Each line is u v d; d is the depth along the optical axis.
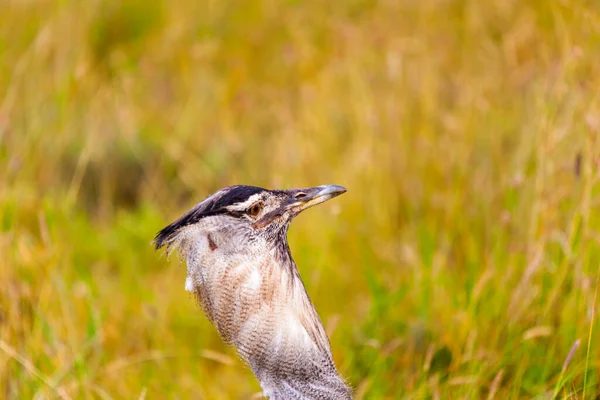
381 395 8.38
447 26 12.93
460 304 8.80
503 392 8.02
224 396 9.08
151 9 15.19
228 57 13.97
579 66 8.98
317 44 13.75
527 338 8.00
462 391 7.96
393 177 11.10
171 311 10.17
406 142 11.30
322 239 10.58
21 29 13.13
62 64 12.91
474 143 10.84
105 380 8.88
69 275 9.88
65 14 13.57
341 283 10.27
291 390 6.30
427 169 11.04
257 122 13.19
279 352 6.22
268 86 13.44
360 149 11.37
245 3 14.82
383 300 9.36
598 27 9.12
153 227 11.63
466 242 9.81
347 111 12.16
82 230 11.51
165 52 14.20
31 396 8.23
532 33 11.23
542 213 8.60
